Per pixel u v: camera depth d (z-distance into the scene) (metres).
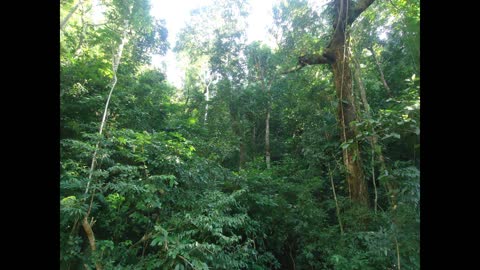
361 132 4.19
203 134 8.73
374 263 3.93
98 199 3.80
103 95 5.58
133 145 4.43
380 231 3.88
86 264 3.26
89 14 7.70
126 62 8.31
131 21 7.37
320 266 5.14
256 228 5.41
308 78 7.59
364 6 6.09
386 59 7.67
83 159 4.13
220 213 4.38
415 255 3.36
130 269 3.48
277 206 5.90
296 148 8.53
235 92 12.37
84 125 4.75
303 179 6.57
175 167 4.50
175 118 8.23
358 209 5.11
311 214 5.59
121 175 3.90
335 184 6.65
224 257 3.96
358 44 6.78
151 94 7.92
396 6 5.35
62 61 5.59
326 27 7.47
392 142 4.48
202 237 4.12
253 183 6.20
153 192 3.94
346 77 6.11
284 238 5.79
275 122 11.80
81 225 3.55
